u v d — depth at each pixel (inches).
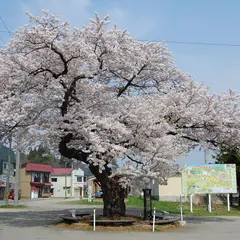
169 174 659.4
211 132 806.5
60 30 611.8
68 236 542.6
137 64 723.4
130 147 649.0
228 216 989.2
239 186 1434.5
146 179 615.5
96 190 3105.3
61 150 677.3
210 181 1026.7
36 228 642.8
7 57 655.1
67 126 607.8
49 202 1923.0
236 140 810.8
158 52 756.6
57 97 619.8
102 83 744.3
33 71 652.1
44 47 633.0
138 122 637.3
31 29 601.3
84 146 665.0
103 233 578.2
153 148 619.2
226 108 773.3
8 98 635.5
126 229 618.5
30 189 3282.5
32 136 658.8
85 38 633.0
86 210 1119.6
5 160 2509.8
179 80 803.4
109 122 613.3
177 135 705.6
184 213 1070.4
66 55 638.5
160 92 802.8
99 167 620.7
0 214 987.9
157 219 704.4
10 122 632.4
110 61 657.0
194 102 745.6
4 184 2479.1
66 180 3540.8
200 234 589.0
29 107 616.4
